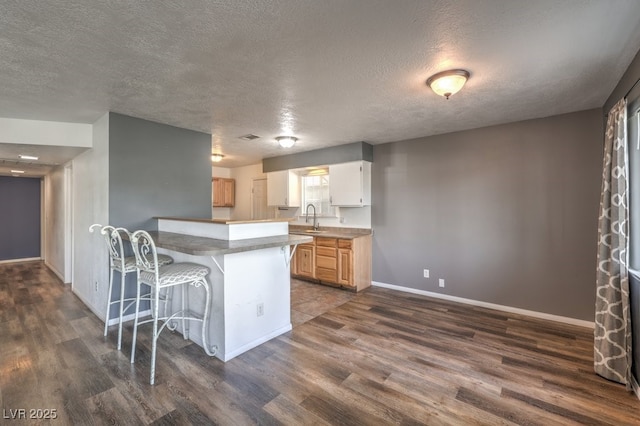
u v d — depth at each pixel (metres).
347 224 5.14
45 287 4.62
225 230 2.64
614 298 2.20
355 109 3.08
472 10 1.54
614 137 2.25
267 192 5.95
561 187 3.31
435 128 3.82
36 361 2.45
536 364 2.45
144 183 3.41
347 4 1.49
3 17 1.57
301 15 1.58
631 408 1.93
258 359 2.52
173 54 1.98
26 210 6.80
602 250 2.33
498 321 3.34
